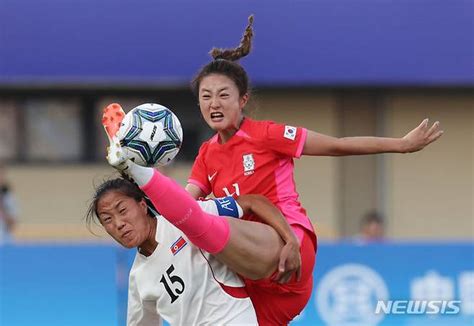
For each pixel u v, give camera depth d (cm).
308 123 5128
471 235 5269
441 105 5203
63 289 3422
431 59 4891
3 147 5212
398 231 5231
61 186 5206
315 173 5178
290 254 1828
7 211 4609
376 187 5216
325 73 4856
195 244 1806
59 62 4816
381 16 4866
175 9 4800
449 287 3522
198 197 2031
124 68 4825
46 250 3425
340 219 5197
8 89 5131
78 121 5209
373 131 5175
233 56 2050
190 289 1864
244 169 1961
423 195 5241
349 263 3494
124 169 1736
